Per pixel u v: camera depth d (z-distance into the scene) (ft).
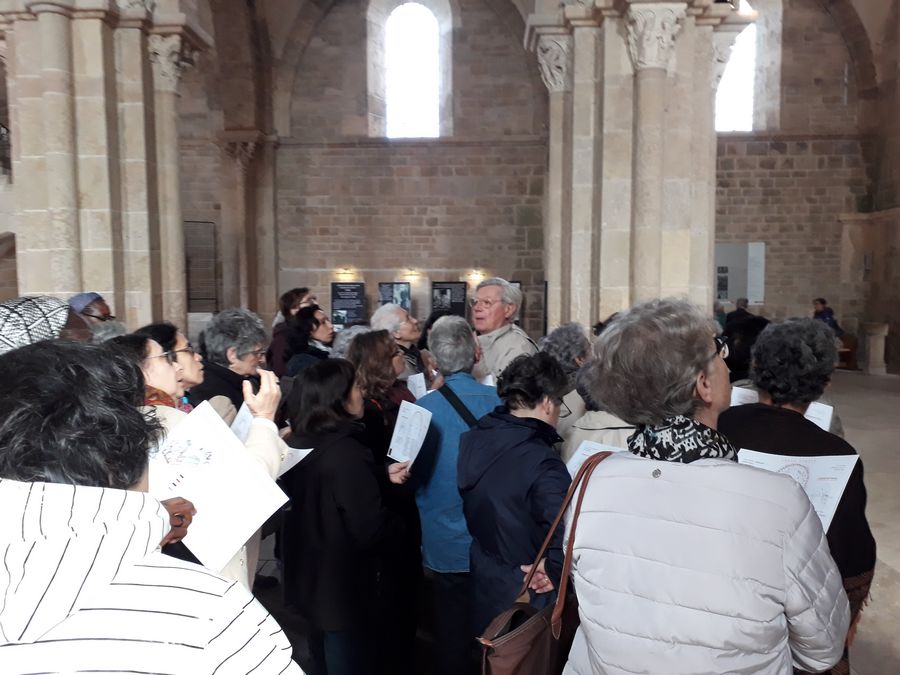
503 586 7.06
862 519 5.41
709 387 4.38
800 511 3.83
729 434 5.95
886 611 11.46
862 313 49.32
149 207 22.75
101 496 2.82
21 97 21.34
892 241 46.14
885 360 47.09
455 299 50.55
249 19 46.73
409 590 9.91
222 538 5.00
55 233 21.29
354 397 8.54
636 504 4.06
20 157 21.56
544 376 7.43
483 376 12.67
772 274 50.19
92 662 2.59
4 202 41.14
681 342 4.26
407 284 50.72
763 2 49.37
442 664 9.07
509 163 50.47
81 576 2.62
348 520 8.08
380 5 50.85
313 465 8.21
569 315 22.43
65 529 2.67
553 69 22.58
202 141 51.24
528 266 50.85
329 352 17.19
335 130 50.93
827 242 49.67
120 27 21.91
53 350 3.17
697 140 20.89
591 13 20.95
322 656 9.29
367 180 51.19
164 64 22.79
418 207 51.19
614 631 3.96
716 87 21.22
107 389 3.12
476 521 7.29
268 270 50.78
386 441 10.79
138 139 22.36
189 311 51.55
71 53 21.16
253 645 2.98
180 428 5.24
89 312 14.92
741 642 3.67
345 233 51.39
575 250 21.97
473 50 50.01
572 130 21.89
